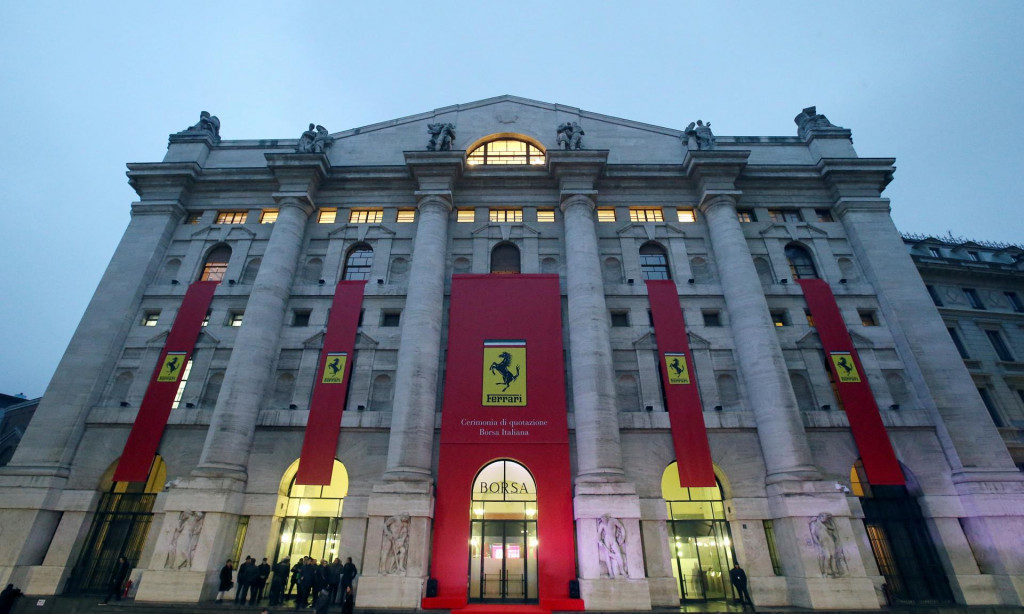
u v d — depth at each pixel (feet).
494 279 90.89
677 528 77.41
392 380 85.97
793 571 69.26
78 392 83.10
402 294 92.99
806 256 100.12
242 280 96.02
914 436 80.38
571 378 84.74
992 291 113.50
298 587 65.92
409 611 64.64
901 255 95.61
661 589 69.36
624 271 95.96
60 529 74.18
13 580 69.05
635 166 103.14
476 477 77.30
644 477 77.36
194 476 73.92
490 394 80.79
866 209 100.78
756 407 81.20
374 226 100.89
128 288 92.99
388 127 113.09
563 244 98.27
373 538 70.23
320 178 102.99
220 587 67.67
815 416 81.66
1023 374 102.06
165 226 100.07
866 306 92.48
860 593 65.72
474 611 63.98
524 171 103.50
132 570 72.02
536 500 74.69
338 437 79.92
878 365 86.69
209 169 104.99
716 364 86.99
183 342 87.86
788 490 72.28
